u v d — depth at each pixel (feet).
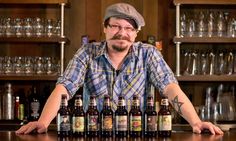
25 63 12.13
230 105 12.24
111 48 7.89
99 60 8.09
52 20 12.14
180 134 6.98
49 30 12.07
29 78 11.87
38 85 12.75
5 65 12.10
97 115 6.56
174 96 7.50
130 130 6.57
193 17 12.38
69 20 12.84
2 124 11.54
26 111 12.25
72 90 7.59
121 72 8.11
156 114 6.61
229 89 12.53
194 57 12.16
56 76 11.87
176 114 11.87
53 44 12.86
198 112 12.28
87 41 12.00
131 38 7.78
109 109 6.58
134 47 8.16
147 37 12.42
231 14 12.81
